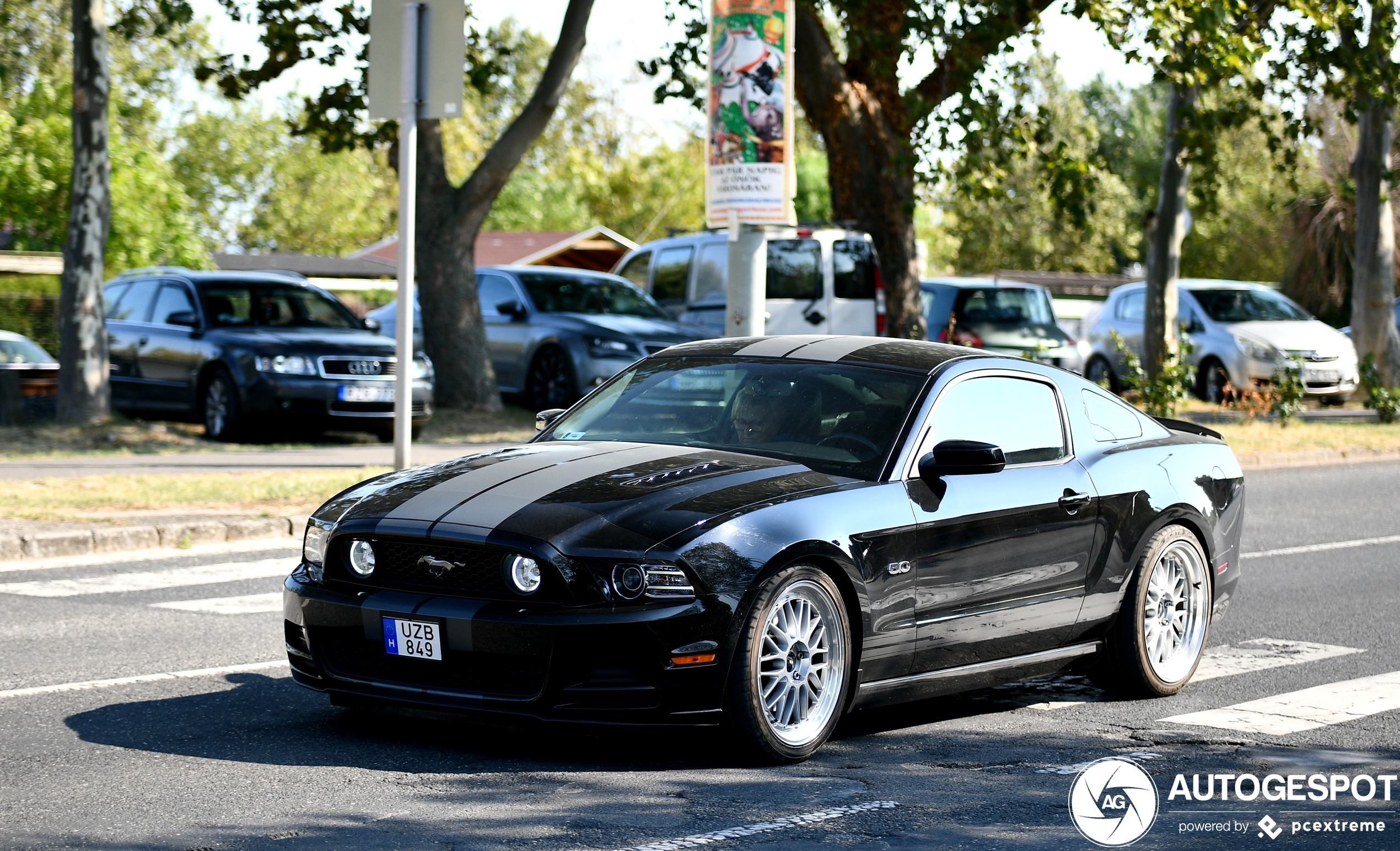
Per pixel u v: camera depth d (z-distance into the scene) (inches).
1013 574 269.4
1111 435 305.6
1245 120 949.2
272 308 764.6
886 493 250.7
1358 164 1101.7
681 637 220.4
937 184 836.6
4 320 1355.8
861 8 773.3
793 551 231.6
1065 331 1001.5
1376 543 531.8
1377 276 1100.5
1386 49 874.8
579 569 220.4
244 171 2655.0
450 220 836.6
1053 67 876.6
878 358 280.8
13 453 653.3
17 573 411.8
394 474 261.6
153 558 440.8
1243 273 2345.0
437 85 479.5
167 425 765.9
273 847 191.0
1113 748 259.8
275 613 361.4
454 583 229.0
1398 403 984.3
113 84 2081.7
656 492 235.1
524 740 250.1
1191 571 310.2
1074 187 850.1
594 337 815.1
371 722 260.8
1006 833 207.5
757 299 581.6
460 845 193.0
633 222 2874.0
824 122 809.5
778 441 264.1
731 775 231.1
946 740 262.4
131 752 238.2
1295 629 378.0
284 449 695.1
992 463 253.1
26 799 211.6
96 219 742.5
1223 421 966.4
